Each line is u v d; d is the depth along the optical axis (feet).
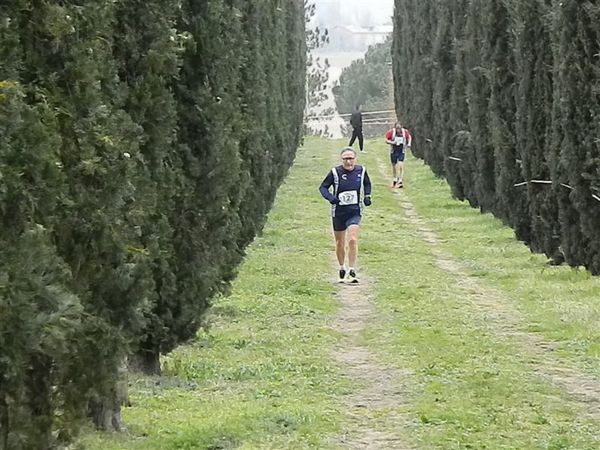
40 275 29.43
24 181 30.25
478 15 144.46
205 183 60.90
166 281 58.54
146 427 48.14
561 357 65.21
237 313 82.38
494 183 144.05
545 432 47.70
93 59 36.94
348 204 99.30
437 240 132.57
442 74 181.47
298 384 58.75
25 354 29.30
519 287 94.38
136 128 40.91
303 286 95.09
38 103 32.78
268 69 135.85
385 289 94.12
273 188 143.74
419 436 46.65
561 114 95.45
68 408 34.50
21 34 33.32
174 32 50.34
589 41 90.58
